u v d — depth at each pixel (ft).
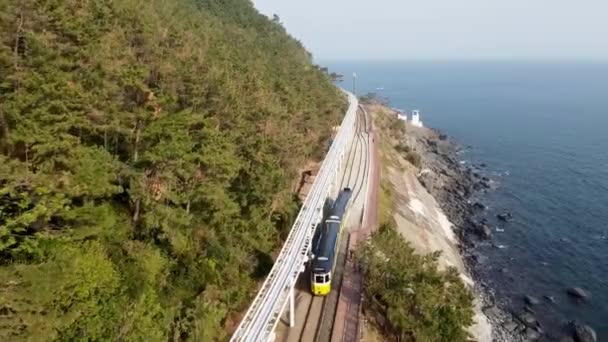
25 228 62.18
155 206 89.30
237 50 195.21
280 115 153.79
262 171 124.16
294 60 295.89
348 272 128.67
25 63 71.87
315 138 197.26
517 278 199.62
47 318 58.75
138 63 102.73
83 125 77.51
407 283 107.14
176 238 92.68
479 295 183.73
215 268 103.35
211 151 101.09
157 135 91.71
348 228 159.53
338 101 291.58
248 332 79.00
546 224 258.57
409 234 194.90
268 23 385.09
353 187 200.44
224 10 322.75
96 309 68.18
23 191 62.85
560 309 176.96
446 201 290.15
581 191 312.50
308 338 99.71
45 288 56.65
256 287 115.24
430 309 99.40
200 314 84.79
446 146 433.89
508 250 226.99
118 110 89.66
